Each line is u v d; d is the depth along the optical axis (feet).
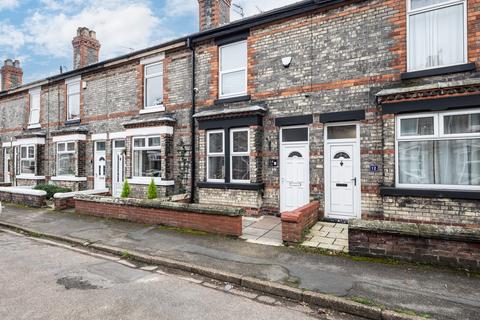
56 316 11.23
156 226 24.79
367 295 12.46
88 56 49.98
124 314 11.43
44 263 17.15
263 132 28.63
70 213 30.58
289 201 27.58
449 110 20.52
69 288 13.74
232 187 29.07
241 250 18.43
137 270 16.26
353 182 24.73
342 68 25.04
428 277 14.20
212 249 18.66
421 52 22.61
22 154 51.80
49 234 22.93
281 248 18.74
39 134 47.57
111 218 27.86
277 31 28.14
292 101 27.17
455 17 21.63
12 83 62.23
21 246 20.71
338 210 25.27
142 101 37.45
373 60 23.84
